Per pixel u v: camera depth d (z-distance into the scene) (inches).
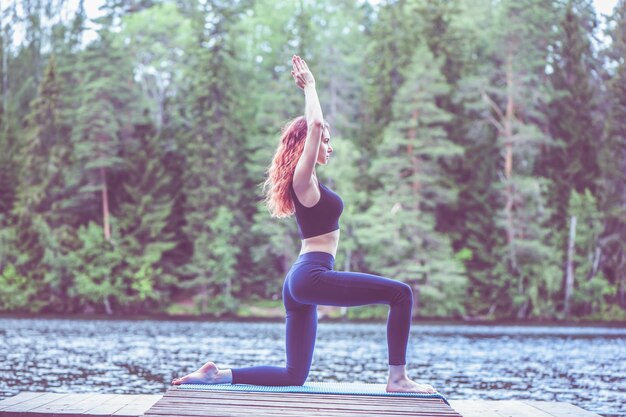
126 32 2006.6
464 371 595.8
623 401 421.7
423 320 1546.5
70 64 1925.4
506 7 1724.9
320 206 166.9
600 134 1784.0
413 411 149.4
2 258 1622.8
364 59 1971.0
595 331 1258.6
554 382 518.9
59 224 1665.8
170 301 1695.4
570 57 1770.4
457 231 1726.1
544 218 1606.8
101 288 1595.7
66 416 183.8
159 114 1957.4
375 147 1732.3
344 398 162.2
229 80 1756.9
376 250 1617.9
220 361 642.2
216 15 1771.7
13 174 1823.3
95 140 1690.5
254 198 1827.0
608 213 1665.8
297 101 1774.1
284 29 2022.6
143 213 1681.8
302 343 177.2
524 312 1594.5
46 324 1264.8
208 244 1652.3
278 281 1715.1
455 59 1844.2
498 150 1744.6
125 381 487.2
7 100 1957.4
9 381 484.4
